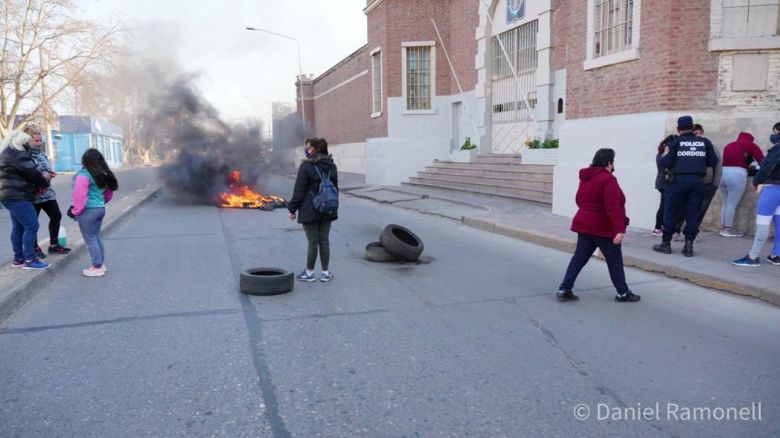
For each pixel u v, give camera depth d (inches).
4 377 163.5
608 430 134.2
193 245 381.7
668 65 366.0
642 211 391.5
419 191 743.7
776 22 356.8
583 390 155.3
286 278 252.5
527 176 599.2
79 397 150.5
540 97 637.9
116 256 342.0
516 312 226.2
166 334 199.8
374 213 568.4
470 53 800.3
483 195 633.6
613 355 180.4
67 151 1990.7
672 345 188.7
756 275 255.6
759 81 358.9
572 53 461.4
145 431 132.8
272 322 213.2
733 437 131.1
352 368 169.9
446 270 303.1
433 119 873.5
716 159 294.5
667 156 296.8
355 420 138.3
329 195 263.1
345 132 1454.2
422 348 186.5
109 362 174.4
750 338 194.7
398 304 237.5
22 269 274.2
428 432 132.7
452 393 153.3
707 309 227.9
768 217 269.1
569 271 239.6
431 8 854.5
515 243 381.4
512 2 695.1
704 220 373.1
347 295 251.6
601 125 425.7
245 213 580.7
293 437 130.3
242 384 158.6
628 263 302.8
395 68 866.1
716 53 361.1
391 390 155.1
